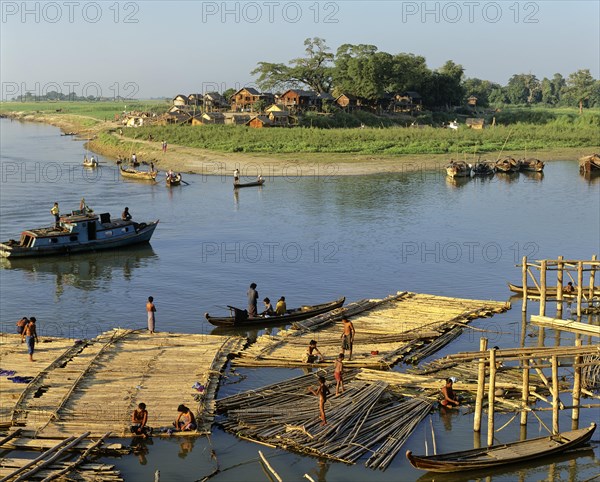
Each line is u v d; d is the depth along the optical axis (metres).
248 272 53.25
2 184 97.12
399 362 34.47
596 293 44.12
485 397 30.22
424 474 24.75
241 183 98.19
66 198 86.12
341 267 54.62
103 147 148.00
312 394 29.97
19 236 64.38
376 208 79.81
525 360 27.98
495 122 194.12
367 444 26.27
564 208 79.44
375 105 190.62
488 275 52.38
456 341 37.88
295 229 68.81
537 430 27.98
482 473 24.81
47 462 23.53
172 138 142.75
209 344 35.56
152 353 34.06
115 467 24.89
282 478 24.39
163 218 74.62
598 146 142.12
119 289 48.94
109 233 60.16
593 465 25.50
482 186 97.19
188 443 26.44
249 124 156.25
